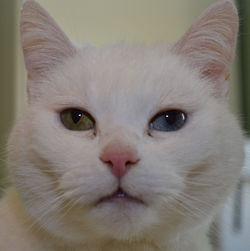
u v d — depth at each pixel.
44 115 0.21
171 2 0.51
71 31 0.40
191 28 0.24
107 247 0.22
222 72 0.24
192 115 0.21
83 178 0.19
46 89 0.23
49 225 0.21
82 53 0.24
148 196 0.19
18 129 0.22
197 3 0.50
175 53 0.24
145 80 0.21
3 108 0.46
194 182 0.21
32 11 0.23
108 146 0.19
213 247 0.28
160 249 0.23
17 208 0.24
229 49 0.24
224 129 0.22
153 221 0.20
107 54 0.23
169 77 0.22
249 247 0.35
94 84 0.21
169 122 0.21
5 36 0.47
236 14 0.24
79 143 0.20
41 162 0.21
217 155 0.21
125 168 0.19
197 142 0.21
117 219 0.20
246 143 0.25
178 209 0.21
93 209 0.20
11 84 0.47
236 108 0.48
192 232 0.23
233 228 0.34
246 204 0.26
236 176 0.22
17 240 0.23
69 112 0.21
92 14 0.50
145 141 0.20
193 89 0.22
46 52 0.24
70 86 0.22
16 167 0.22
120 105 0.20
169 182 0.19
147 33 0.50
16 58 0.48
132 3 0.50
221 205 0.23
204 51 0.24
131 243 0.22
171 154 0.20
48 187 0.21
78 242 0.22
